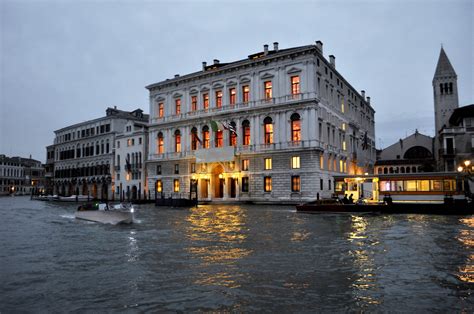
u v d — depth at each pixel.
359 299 8.09
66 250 13.98
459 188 29.92
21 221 25.81
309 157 40.41
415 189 31.44
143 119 72.69
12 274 10.43
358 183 34.75
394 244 14.49
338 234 17.30
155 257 12.41
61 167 80.88
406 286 9.01
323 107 43.72
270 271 10.39
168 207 39.91
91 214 25.38
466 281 9.39
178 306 7.75
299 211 30.14
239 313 7.34
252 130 44.91
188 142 50.72
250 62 45.44
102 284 9.36
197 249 13.68
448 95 64.25
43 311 7.61
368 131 68.25
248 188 44.62
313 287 8.94
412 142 68.62
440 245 14.18
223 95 48.22
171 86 53.56
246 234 17.44
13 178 121.12
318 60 43.38
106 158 67.69
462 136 48.62
